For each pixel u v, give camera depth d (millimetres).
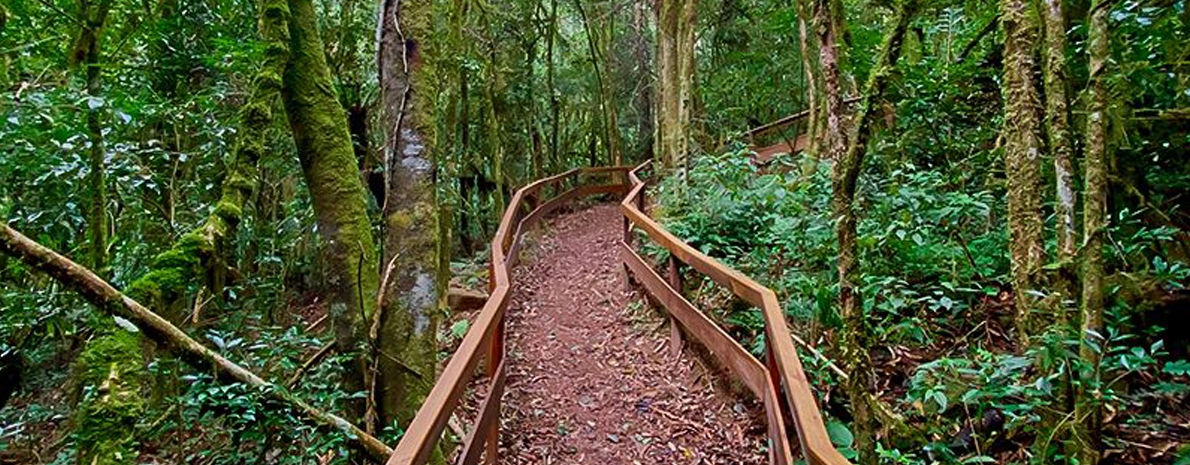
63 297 4762
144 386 4371
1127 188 3666
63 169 4488
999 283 4352
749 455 3816
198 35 6133
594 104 18438
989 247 4504
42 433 5602
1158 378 3240
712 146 12859
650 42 17734
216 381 2908
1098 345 2504
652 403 4621
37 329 5055
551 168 17375
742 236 6504
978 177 5355
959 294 4305
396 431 3492
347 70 8867
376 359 3562
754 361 3553
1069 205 2693
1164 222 3770
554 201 12211
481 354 3000
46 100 4242
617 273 8266
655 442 4121
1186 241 3623
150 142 5285
